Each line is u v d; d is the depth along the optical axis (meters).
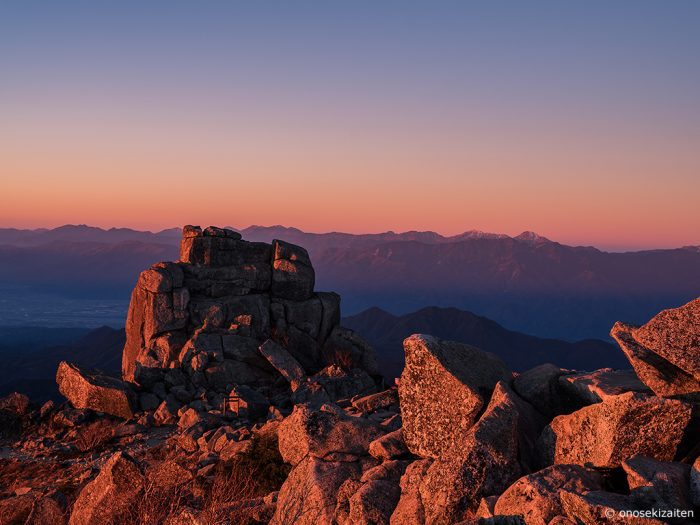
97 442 26.89
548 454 10.76
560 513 8.32
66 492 19.38
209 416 27.59
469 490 9.88
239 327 36.81
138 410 31.39
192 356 34.81
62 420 29.67
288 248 42.06
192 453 23.62
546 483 8.88
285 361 34.03
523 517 8.54
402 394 12.66
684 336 9.67
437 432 12.03
